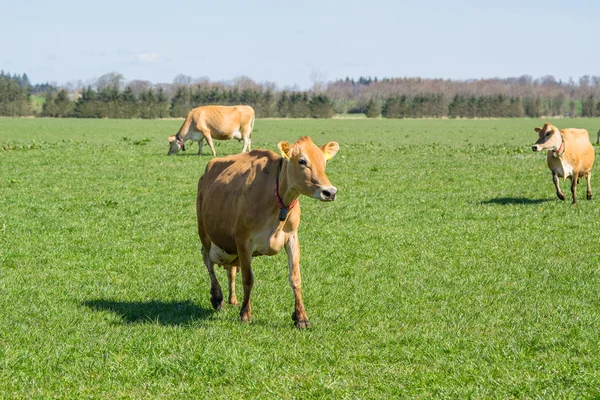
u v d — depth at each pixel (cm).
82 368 695
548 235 1377
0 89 12106
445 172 2469
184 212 1647
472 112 13825
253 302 955
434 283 1045
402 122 10275
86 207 1695
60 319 863
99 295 986
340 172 2480
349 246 1296
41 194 1900
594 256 1201
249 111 3294
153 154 3209
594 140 5106
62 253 1230
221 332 809
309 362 713
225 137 3238
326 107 12656
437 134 6056
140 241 1345
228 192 862
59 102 11869
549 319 858
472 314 888
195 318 882
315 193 770
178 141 3173
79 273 1105
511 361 705
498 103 14000
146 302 955
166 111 11838
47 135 5359
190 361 704
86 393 639
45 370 691
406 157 3106
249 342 775
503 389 628
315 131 6694
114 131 6238
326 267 1146
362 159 2998
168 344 761
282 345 766
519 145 4238
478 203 1775
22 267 1134
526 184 2139
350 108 18012
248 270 840
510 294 983
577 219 1540
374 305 934
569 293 983
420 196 1900
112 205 1723
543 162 2794
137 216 1590
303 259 1198
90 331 820
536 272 1103
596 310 896
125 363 708
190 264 1177
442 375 667
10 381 661
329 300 959
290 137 5444
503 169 2553
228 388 650
